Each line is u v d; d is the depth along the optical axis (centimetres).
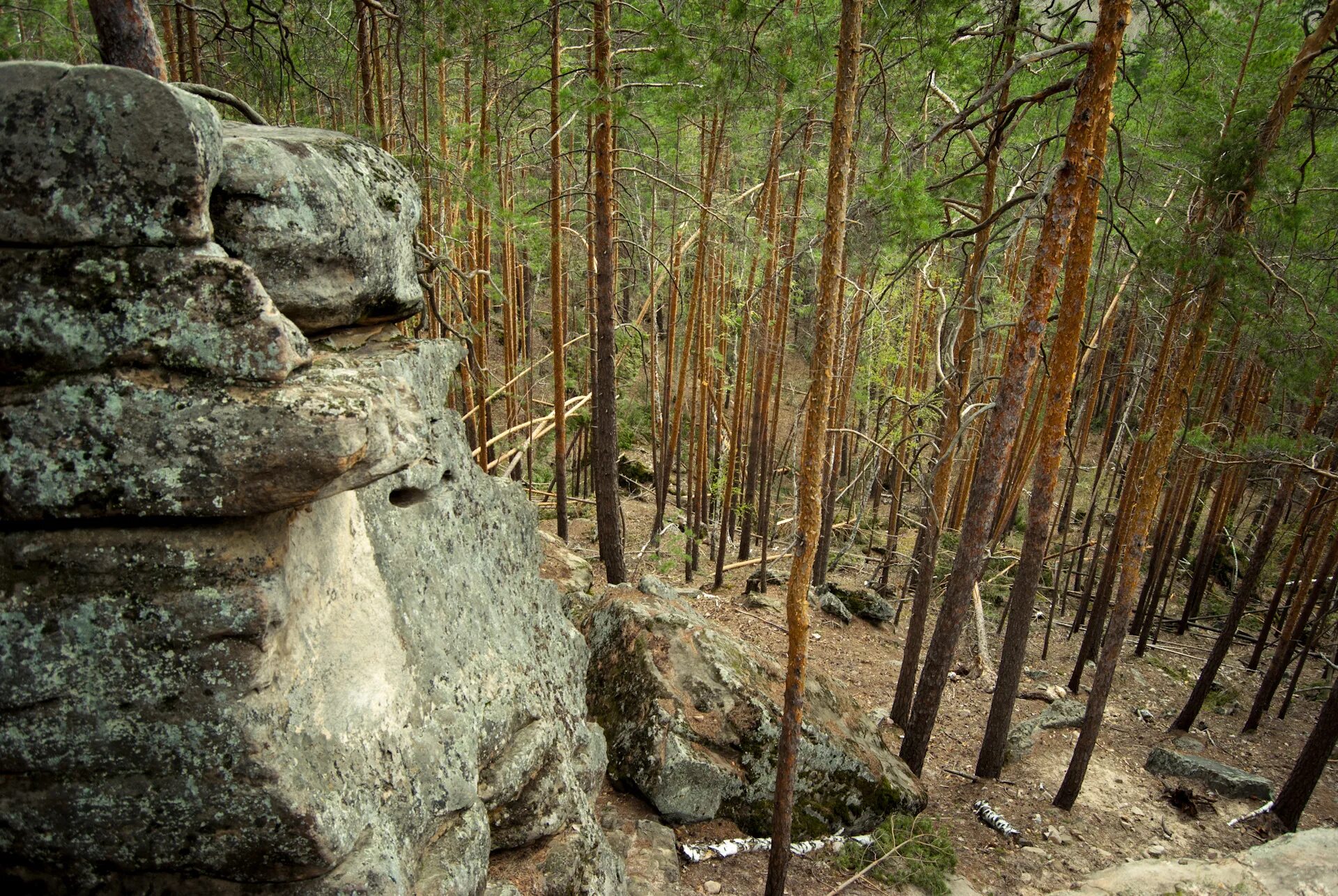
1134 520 927
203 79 946
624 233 2067
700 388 1642
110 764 301
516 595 632
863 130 1233
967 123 1008
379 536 458
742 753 830
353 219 372
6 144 269
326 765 345
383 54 1124
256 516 311
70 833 306
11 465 280
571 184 1455
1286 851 812
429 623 484
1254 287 854
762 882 762
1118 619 944
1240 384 1481
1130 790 1068
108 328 284
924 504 1595
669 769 794
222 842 312
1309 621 1720
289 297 349
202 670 302
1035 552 938
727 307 1827
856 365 1688
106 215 279
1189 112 1124
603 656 936
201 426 288
